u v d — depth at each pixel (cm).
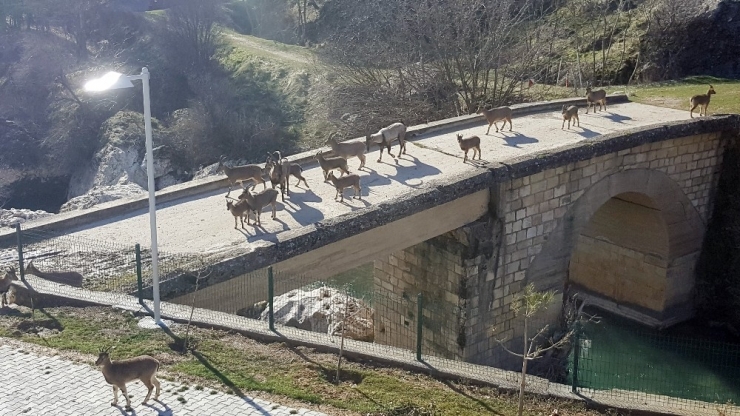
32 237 1659
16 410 1055
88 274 1514
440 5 4222
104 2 6606
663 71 4084
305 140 4631
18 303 1423
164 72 5784
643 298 2712
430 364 1371
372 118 3972
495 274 2144
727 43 3981
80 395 1105
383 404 1186
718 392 2161
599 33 4625
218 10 6638
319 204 1841
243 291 1562
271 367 1260
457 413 1202
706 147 2558
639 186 2419
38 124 5462
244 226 1705
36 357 1212
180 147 4912
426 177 2028
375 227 1764
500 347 2220
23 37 6097
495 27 4053
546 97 3828
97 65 5862
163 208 1852
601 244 2806
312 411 1130
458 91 4034
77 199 2473
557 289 2328
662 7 4231
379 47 4238
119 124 4991
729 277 2614
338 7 6406
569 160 2159
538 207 2183
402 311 2327
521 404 1191
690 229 2617
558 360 2183
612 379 2155
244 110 5175
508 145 2314
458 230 2066
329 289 2334
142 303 1419
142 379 1075
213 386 1166
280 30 7088
